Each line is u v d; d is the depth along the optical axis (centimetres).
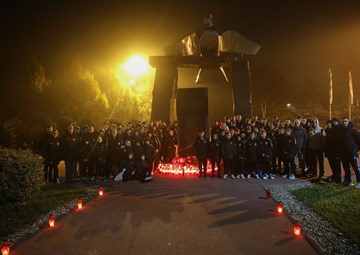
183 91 1608
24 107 2466
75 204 936
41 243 639
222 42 1891
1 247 603
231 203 929
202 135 1374
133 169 1288
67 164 1320
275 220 777
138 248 612
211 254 586
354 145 1116
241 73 1823
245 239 657
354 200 924
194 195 1027
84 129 1410
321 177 1285
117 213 834
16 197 941
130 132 1395
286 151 1330
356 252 589
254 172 1370
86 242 643
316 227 726
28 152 1036
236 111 1788
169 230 709
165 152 1590
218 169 1366
